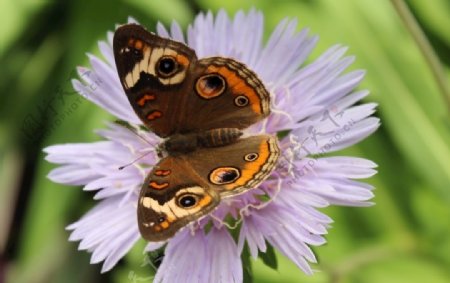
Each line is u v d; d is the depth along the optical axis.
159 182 0.36
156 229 0.35
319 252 0.45
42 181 0.48
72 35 0.49
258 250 0.37
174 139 0.37
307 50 0.39
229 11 0.47
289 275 0.44
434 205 0.46
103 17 0.49
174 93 0.37
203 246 0.38
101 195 0.38
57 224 0.48
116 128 0.39
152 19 0.48
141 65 0.37
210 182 0.36
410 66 0.46
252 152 0.36
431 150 0.45
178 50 0.37
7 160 0.49
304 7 0.47
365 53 0.46
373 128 0.37
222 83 0.37
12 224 0.49
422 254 0.46
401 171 0.46
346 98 0.38
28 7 0.50
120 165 0.39
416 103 0.45
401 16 0.41
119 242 0.38
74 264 0.48
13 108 0.50
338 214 0.46
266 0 0.47
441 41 0.48
